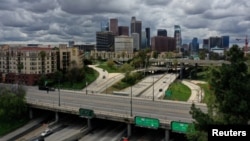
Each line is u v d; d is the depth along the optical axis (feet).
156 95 558.56
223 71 131.64
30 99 457.68
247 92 123.75
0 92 437.99
